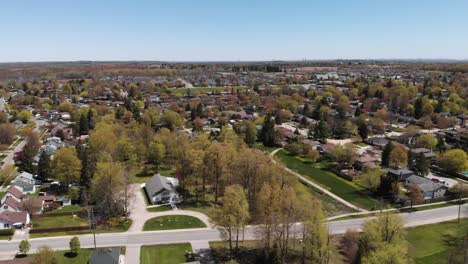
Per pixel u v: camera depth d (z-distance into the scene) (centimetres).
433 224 8438
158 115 18688
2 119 18275
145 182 10962
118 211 8662
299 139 15350
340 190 10600
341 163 12538
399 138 15700
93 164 10269
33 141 13638
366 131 16350
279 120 19162
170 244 7338
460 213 9044
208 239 7569
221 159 9431
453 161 11931
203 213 8850
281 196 6694
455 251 7081
